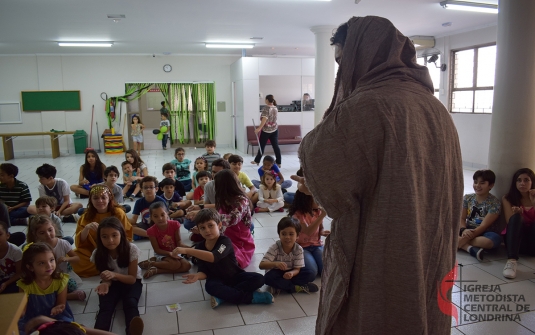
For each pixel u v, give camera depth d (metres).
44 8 5.57
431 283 1.07
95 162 5.32
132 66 10.57
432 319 1.08
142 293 2.68
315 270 2.70
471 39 7.34
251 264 3.12
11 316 0.92
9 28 6.93
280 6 5.67
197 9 5.79
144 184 3.79
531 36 3.41
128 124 10.77
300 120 10.50
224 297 2.46
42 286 2.14
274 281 2.59
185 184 5.50
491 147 3.71
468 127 7.52
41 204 3.28
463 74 7.69
